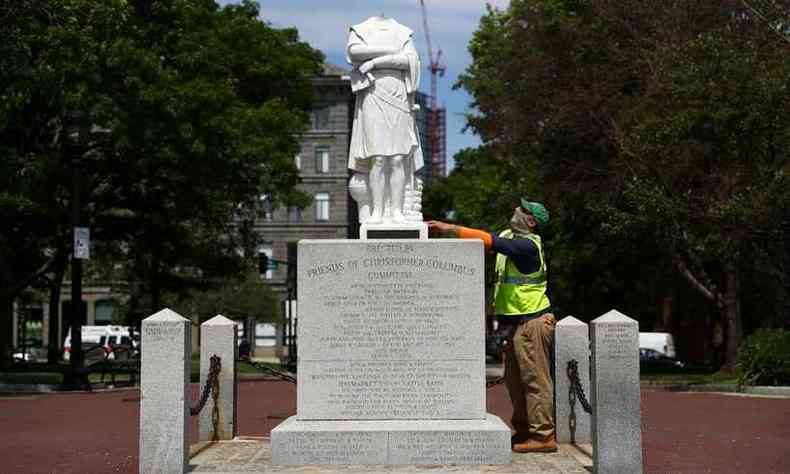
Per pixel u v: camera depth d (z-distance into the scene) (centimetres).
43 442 1405
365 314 1109
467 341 1106
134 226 3462
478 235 1152
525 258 1167
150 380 1014
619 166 2955
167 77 2842
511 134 3297
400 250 1112
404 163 1212
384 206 1201
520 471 1038
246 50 4128
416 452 1070
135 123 2778
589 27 3119
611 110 3000
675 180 2634
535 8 3269
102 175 3123
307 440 1072
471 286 1109
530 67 3216
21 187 2655
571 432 1308
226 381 1360
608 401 1002
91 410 1930
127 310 6231
